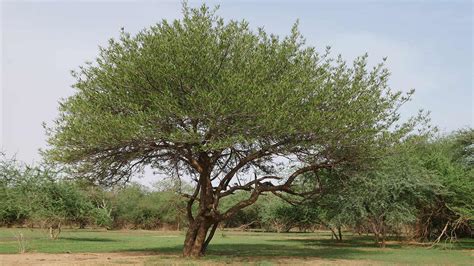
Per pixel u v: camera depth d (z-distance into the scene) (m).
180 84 19.42
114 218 73.25
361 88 21.38
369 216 34.91
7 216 46.22
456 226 35.97
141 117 18.55
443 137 43.53
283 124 18.83
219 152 21.75
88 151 20.41
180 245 33.91
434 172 34.88
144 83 19.86
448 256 25.83
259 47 21.05
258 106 18.27
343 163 22.80
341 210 34.31
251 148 21.59
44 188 40.28
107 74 20.36
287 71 20.92
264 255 25.58
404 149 21.75
